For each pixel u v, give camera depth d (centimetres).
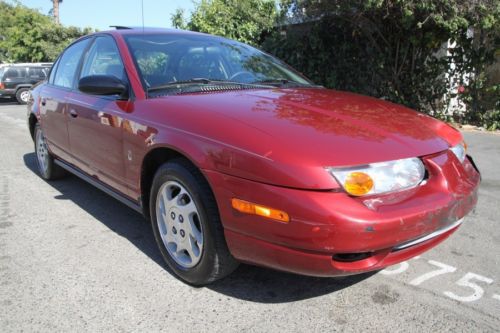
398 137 239
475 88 916
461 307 252
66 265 305
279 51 1099
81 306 255
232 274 290
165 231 286
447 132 274
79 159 391
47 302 260
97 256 318
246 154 221
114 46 351
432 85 942
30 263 308
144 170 294
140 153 288
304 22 1010
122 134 305
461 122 948
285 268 219
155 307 254
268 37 1156
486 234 355
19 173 558
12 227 373
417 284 276
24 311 251
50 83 474
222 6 1209
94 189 480
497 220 386
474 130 888
